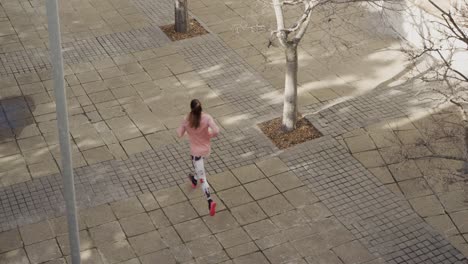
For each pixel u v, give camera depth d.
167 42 16.33
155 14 17.61
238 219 11.13
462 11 13.23
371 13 16.62
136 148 12.82
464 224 10.96
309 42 16.22
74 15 17.52
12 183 11.98
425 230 10.88
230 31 16.77
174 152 12.72
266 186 11.83
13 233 10.91
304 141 12.92
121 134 13.20
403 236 10.78
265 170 12.21
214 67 15.34
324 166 12.28
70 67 15.34
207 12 17.69
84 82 14.81
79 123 13.51
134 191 11.77
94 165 12.38
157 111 13.88
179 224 11.05
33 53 16.00
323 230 10.91
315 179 11.98
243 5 17.97
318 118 13.53
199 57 15.72
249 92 14.46
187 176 12.11
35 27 17.12
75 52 15.91
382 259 10.35
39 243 10.72
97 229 10.96
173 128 13.38
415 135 12.91
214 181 11.95
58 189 11.83
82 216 11.22
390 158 11.59
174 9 17.72
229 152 12.67
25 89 14.67
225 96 14.34
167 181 12.00
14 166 12.39
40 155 12.67
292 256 10.43
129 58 15.69
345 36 16.38
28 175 12.16
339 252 10.49
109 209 11.38
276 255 10.45
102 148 12.81
